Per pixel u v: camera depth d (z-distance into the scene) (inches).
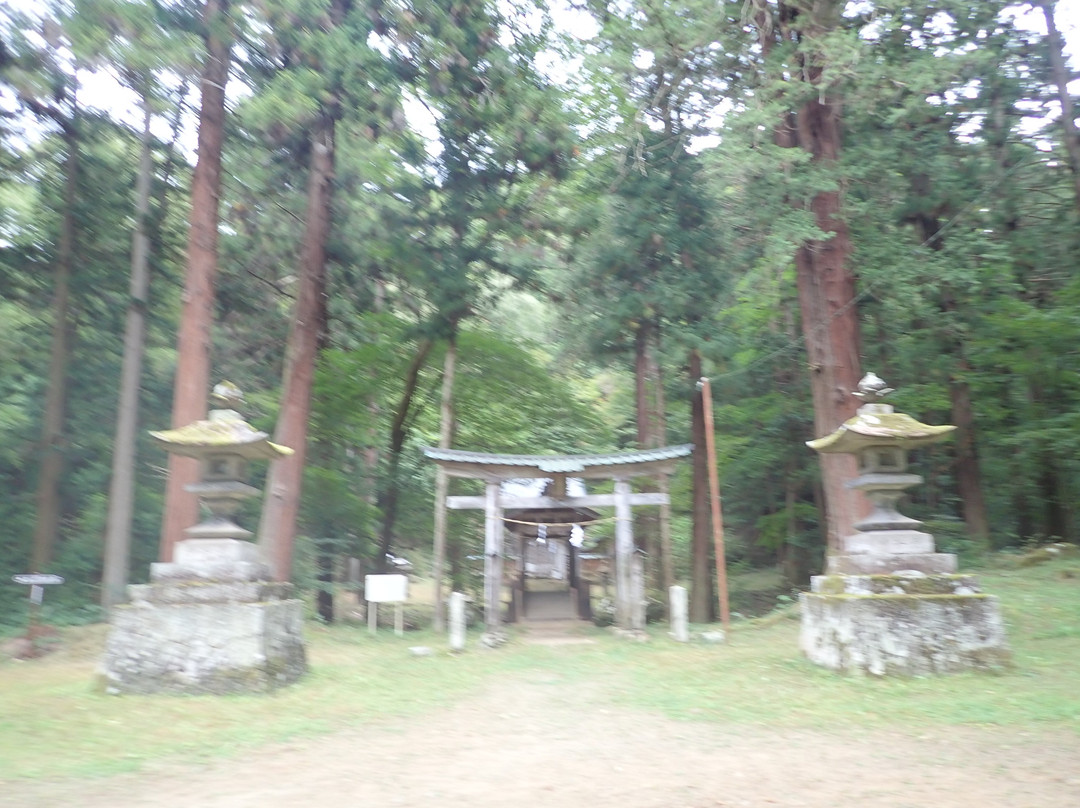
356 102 606.9
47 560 717.3
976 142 706.8
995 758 245.3
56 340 735.1
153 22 533.0
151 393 826.8
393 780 241.3
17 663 493.7
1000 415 732.0
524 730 315.0
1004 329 677.9
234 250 793.6
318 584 742.5
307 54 583.2
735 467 848.3
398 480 873.5
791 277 773.9
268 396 839.1
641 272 728.3
